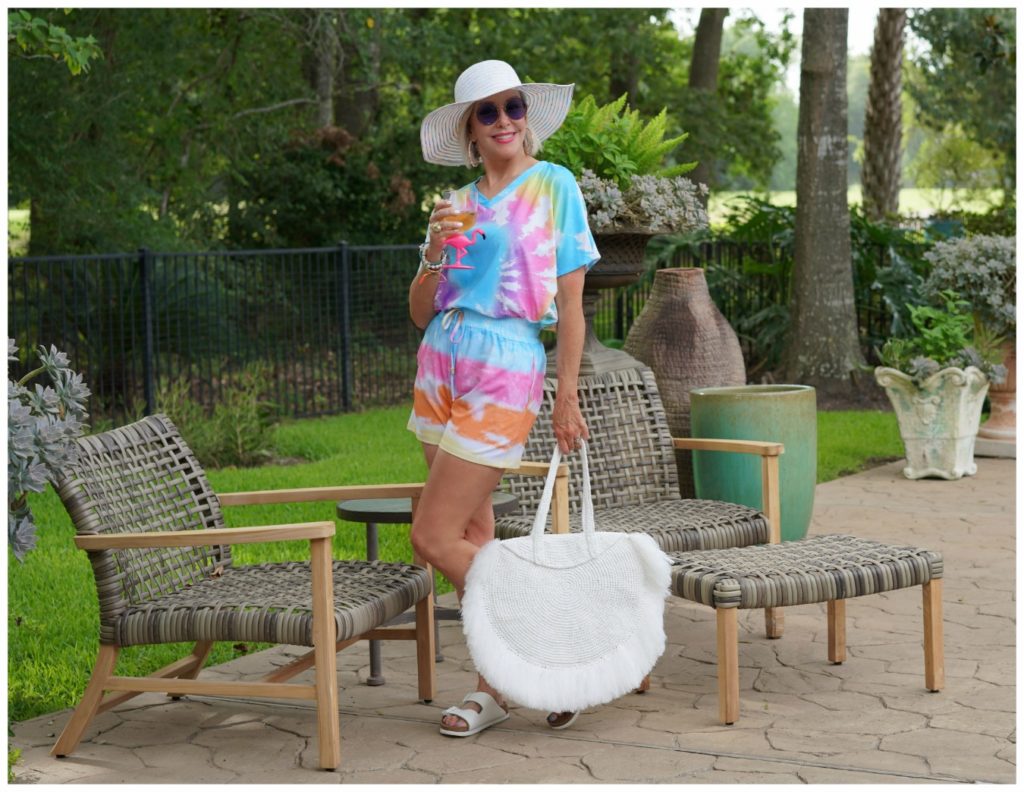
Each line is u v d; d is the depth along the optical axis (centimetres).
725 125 2150
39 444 348
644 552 369
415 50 1708
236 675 452
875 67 1703
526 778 343
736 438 559
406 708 411
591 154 567
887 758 351
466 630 365
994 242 897
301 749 373
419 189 1702
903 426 837
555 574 370
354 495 419
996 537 657
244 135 1680
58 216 1340
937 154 3012
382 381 1362
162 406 1006
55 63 1313
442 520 379
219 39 1659
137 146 1596
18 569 600
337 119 1859
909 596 541
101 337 1107
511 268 374
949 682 422
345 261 1254
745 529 459
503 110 379
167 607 367
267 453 958
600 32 2006
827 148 1202
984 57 1259
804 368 1222
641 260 582
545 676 364
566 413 378
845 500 768
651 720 392
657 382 623
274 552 635
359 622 360
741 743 367
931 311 859
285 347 1241
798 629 498
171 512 409
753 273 1312
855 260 1287
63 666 452
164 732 393
